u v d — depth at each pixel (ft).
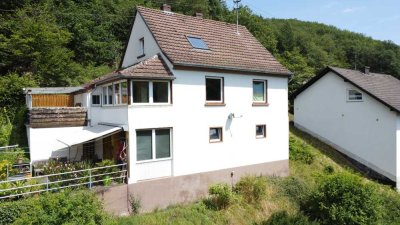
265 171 58.95
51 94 73.61
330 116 82.53
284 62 137.69
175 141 48.16
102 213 33.17
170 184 47.39
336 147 81.00
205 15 179.83
